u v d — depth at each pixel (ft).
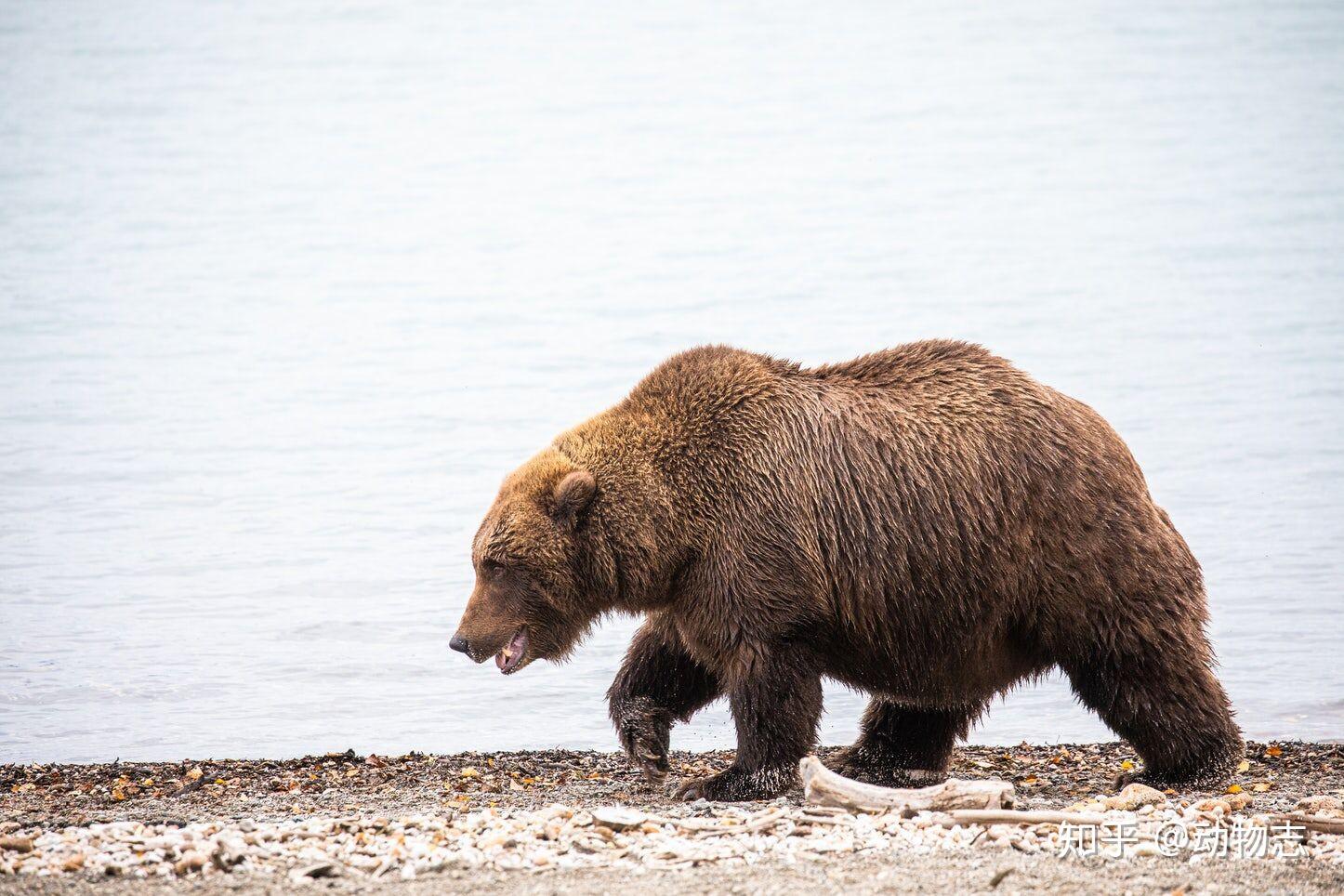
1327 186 415.44
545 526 58.85
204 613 111.45
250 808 59.82
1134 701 57.93
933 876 44.37
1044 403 58.95
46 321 262.06
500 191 510.17
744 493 58.13
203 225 412.36
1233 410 179.83
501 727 86.22
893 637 58.70
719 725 87.10
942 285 291.58
